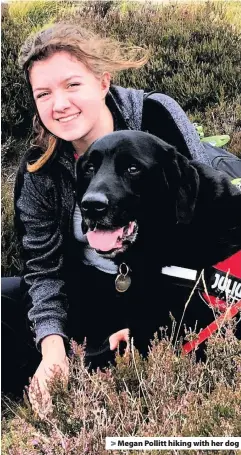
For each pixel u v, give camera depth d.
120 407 1.37
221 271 1.46
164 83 1.69
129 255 1.44
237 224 1.44
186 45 1.68
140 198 1.39
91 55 1.39
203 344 1.48
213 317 1.49
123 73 1.67
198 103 1.71
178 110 1.45
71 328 1.50
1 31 1.68
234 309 1.47
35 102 1.42
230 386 1.39
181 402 1.34
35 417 1.37
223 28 1.69
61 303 1.49
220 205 1.42
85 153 1.39
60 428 1.36
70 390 1.38
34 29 1.66
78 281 1.49
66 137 1.41
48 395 1.39
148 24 1.66
